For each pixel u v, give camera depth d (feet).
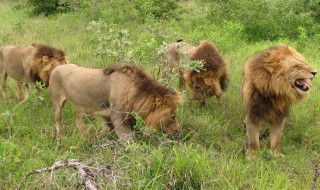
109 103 19.11
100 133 20.54
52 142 20.31
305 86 16.97
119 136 18.65
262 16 40.57
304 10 41.19
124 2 50.19
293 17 39.91
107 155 16.63
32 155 18.08
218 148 19.80
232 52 34.24
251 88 18.42
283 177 15.12
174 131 18.44
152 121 17.95
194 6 55.93
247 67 18.89
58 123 20.93
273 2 42.34
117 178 14.08
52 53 24.12
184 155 15.71
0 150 13.73
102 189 12.57
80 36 42.06
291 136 20.76
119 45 25.02
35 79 25.04
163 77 24.50
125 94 18.40
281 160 17.84
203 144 19.94
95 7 52.13
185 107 23.25
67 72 20.35
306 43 35.24
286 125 21.57
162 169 15.01
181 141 17.84
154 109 17.89
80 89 19.56
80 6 56.44
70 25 48.80
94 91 19.22
